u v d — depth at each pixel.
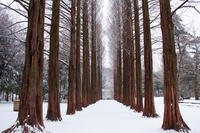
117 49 30.25
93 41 25.62
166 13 6.50
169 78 6.19
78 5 14.93
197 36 27.94
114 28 24.97
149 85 9.95
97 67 35.72
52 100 8.34
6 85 22.89
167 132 5.74
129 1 15.83
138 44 13.50
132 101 16.38
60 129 6.22
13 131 4.80
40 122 6.08
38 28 5.62
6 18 17.44
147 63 10.09
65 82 31.53
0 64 22.50
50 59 8.67
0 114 11.65
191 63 32.84
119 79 31.09
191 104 21.28
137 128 6.47
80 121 8.32
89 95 23.48
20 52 22.06
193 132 5.65
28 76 5.28
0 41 17.42
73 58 11.92
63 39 17.05
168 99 6.13
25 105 5.15
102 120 8.67
